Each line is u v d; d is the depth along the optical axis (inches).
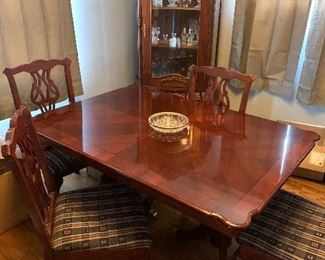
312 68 96.7
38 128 61.2
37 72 74.5
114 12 115.1
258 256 50.6
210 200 42.6
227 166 50.1
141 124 63.5
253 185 45.7
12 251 70.6
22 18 84.5
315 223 53.3
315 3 92.7
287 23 98.7
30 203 45.2
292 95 107.0
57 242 49.8
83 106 72.1
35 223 47.4
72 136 58.5
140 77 114.2
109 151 53.6
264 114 116.0
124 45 123.6
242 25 104.3
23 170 43.6
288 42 101.3
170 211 82.7
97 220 53.6
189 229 75.3
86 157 52.5
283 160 51.9
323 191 91.9
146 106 72.6
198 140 57.8
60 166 70.4
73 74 102.9
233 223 38.6
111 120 65.1
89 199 58.2
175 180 46.5
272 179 47.1
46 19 90.5
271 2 98.9
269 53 105.3
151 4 104.1
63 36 97.0
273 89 109.2
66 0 94.7
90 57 112.6
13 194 73.4
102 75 119.3
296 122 101.0
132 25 123.7
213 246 67.9
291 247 49.0
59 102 99.9
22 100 89.9
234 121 65.8
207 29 106.3
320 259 47.0
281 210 55.9
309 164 93.5
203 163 50.7
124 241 50.8
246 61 109.7
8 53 84.1
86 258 51.3
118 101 75.2
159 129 58.2
